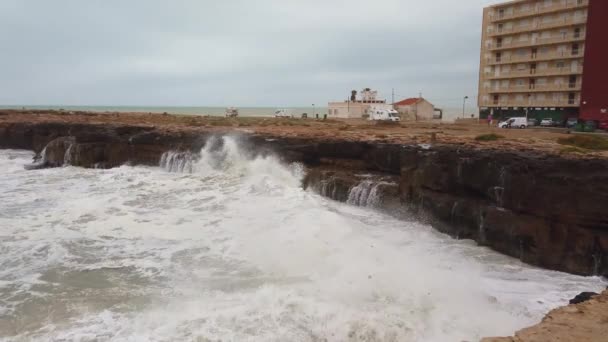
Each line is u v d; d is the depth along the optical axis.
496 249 14.46
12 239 13.70
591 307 7.95
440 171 16.91
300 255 11.95
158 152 29.91
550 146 17.84
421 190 17.52
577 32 53.72
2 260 11.93
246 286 10.18
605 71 45.91
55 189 22.39
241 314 8.74
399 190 18.48
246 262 11.68
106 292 9.96
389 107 79.69
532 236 13.48
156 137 30.45
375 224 16.88
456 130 36.84
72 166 31.20
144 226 15.12
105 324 8.47
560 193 13.09
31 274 11.02
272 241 13.13
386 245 13.59
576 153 14.81
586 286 11.61
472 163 15.80
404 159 19.28
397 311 8.97
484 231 14.83
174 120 48.41
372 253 12.31
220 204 18.30
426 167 17.47
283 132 28.80
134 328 8.28
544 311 9.80
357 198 19.47
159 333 8.05
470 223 15.45
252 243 13.10
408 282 10.45
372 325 8.34
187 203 18.64
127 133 32.91
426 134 27.73
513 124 47.69
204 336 7.93
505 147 16.84
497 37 62.41
